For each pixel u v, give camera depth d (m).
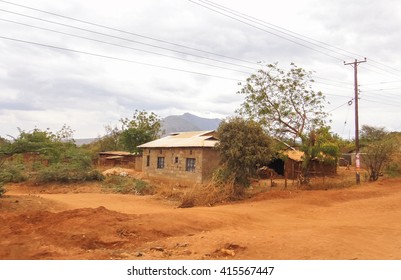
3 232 10.10
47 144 23.03
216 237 10.52
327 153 27.05
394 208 17.50
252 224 13.66
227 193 21.50
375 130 62.19
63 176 29.62
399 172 34.09
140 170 44.53
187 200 20.41
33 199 17.84
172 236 11.38
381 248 9.49
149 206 20.00
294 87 27.94
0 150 20.64
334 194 22.17
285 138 28.75
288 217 15.88
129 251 9.50
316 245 9.36
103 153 56.09
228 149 22.45
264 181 32.88
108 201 21.52
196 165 28.95
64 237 10.04
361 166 46.69
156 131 56.88
